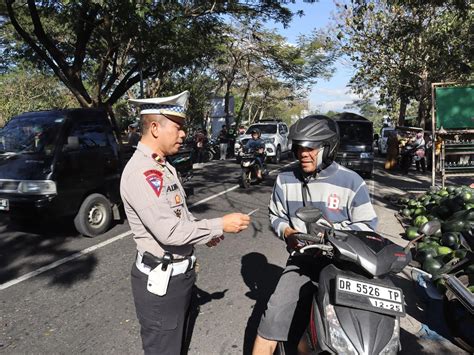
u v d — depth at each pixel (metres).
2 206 6.50
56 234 7.11
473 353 3.56
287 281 2.68
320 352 2.18
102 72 12.95
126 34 11.73
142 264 2.38
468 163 9.25
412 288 4.73
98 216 7.02
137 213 2.26
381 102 26.11
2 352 3.56
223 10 14.71
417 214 7.52
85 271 5.42
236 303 4.46
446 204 6.63
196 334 3.83
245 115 58.56
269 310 2.63
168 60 13.95
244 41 27.83
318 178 2.72
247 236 7.03
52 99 31.86
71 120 6.93
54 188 6.40
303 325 2.57
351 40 20.91
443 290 4.14
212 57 17.81
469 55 16.41
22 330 3.94
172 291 2.38
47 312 4.29
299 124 2.67
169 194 2.34
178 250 2.38
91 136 7.12
